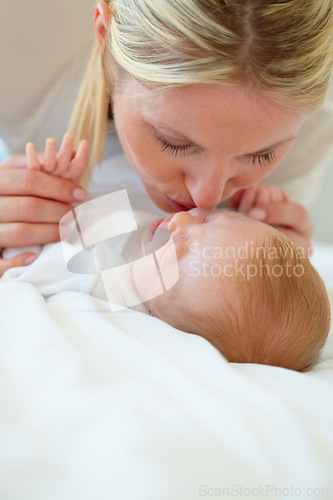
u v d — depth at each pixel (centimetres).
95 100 119
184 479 57
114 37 88
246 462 59
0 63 124
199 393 67
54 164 109
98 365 72
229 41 72
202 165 87
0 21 116
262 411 65
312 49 75
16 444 60
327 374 85
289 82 76
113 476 57
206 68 73
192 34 74
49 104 133
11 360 71
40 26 119
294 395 71
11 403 65
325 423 66
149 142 90
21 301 85
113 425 61
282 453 61
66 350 72
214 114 77
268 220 132
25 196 108
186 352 77
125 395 65
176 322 94
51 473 58
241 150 83
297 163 144
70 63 126
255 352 91
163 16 76
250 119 78
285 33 73
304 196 159
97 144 123
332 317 108
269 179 149
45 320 78
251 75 74
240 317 89
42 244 110
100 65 109
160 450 58
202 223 98
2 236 106
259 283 91
